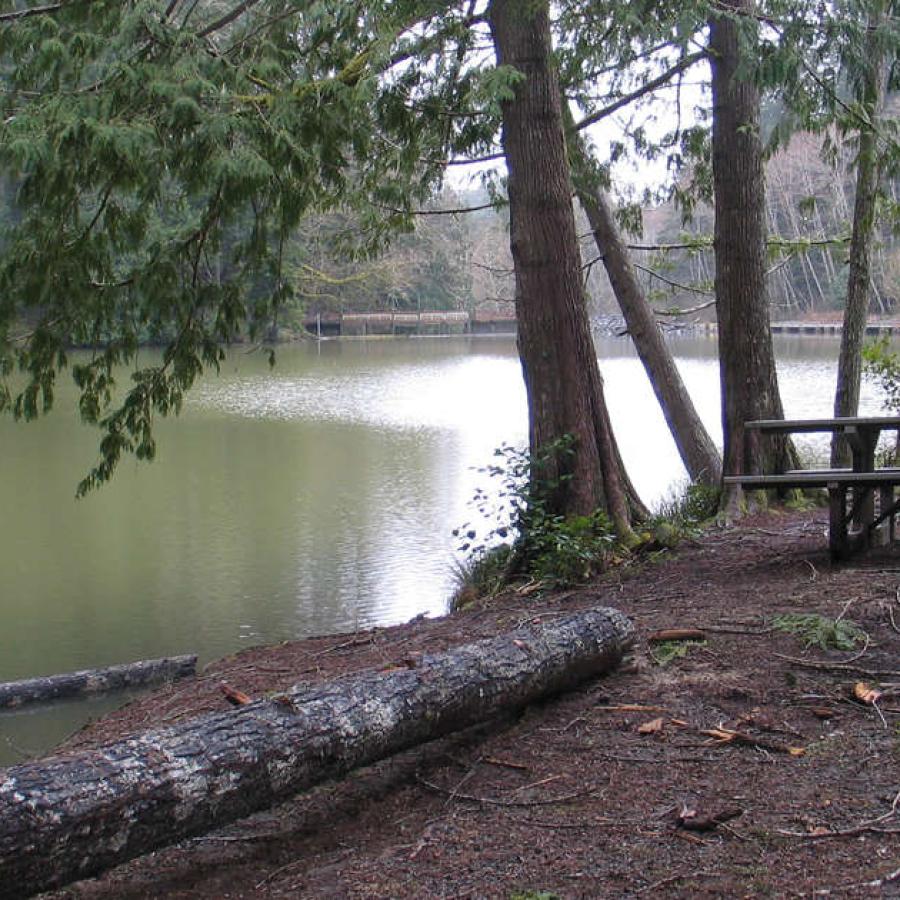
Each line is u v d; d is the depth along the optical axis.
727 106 9.28
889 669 4.45
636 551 7.64
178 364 7.82
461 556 10.72
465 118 9.48
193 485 14.97
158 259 7.53
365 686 3.86
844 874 2.93
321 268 37.00
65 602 9.46
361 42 7.39
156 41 6.53
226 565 10.66
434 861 3.31
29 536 11.98
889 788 3.41
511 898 3.01
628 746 4.00
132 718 5.76
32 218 7.20
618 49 10.05
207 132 6.23
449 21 7.66
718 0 7.57
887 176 8.34
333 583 9.95
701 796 3.52
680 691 4.47
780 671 4.55
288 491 14.45
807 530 8.27
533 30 7.70
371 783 4.05
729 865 3.06
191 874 3.49
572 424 7.78
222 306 7.79
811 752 3.75
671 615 5.61
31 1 6.92
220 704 5.63
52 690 7.06
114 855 3.06
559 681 4.49
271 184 7.04
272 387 28.97
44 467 16.44
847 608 5.23
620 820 3.43
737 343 9.42
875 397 20.20
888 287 31.81
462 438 19.25
